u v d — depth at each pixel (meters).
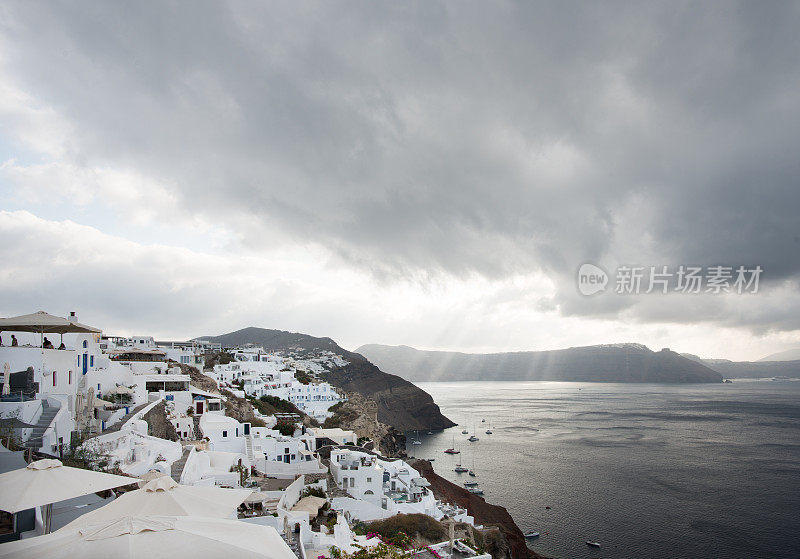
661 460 152.62
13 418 31.86
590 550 83.25
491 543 69.50
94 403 48.97
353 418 151.00
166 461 45.19
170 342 162.25
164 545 12.53
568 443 186.75
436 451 178.62
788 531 90.94
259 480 60.31
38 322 38.53
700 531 91.38
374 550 29.61
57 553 11.91
